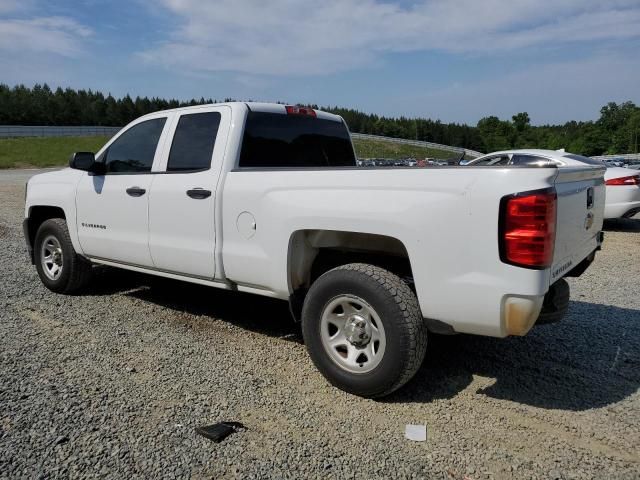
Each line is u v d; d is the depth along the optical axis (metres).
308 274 3.78
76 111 107.69
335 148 5.14
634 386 3.50
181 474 2.49
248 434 2.85
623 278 6.48
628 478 2.52
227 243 3.96
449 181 2.94
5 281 6.06
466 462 2.63
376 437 2.85
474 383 3.53
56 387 3.34
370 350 3.25
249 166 4.18
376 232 3.17
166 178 4.38
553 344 4.24
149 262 4.59
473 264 2.89
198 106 4.41
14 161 45.72
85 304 5.20
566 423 3.02
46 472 2.48
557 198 2.89
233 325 4.65
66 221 5.34
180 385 3.42
